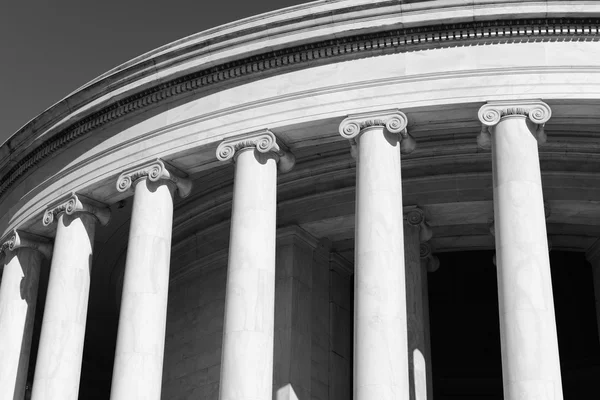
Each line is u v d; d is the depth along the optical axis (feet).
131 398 117.60
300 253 142.82
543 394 100.42
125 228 159.02
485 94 116.06
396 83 119.44
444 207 136.67
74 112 140.67
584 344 165.89
